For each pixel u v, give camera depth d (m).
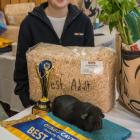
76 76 0.93
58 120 0.84
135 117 0.93
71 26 1.47
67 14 1.49
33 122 0.82
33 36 1.42
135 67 0.85
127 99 0.92
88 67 0.92
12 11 2.44
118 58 0.96
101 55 0.93
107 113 0.96
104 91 0.93
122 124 0.88
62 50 0.98
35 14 1.44
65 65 0.93
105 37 2.23
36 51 0.98
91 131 0.79
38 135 0.77
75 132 0.78
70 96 0.90
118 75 0.97
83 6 2.42
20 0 2.75
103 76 0.92
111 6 0.89
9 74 2.01
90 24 1.53
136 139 0.80
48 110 0.90
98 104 0.94
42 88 0.96
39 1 2.85
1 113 1.41
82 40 1.49
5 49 2.10
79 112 0.80
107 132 0.80
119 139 0.78
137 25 0.88
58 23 1.47
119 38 0.94
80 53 0.94
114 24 0.91
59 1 1.43
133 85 0.87
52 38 1.44
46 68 0.94
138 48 0.85
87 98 0.94
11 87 2.03
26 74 1.29
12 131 0.79
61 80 0.94
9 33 2.26
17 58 1.37
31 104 1.06
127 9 0.88
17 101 2.00
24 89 1.26
